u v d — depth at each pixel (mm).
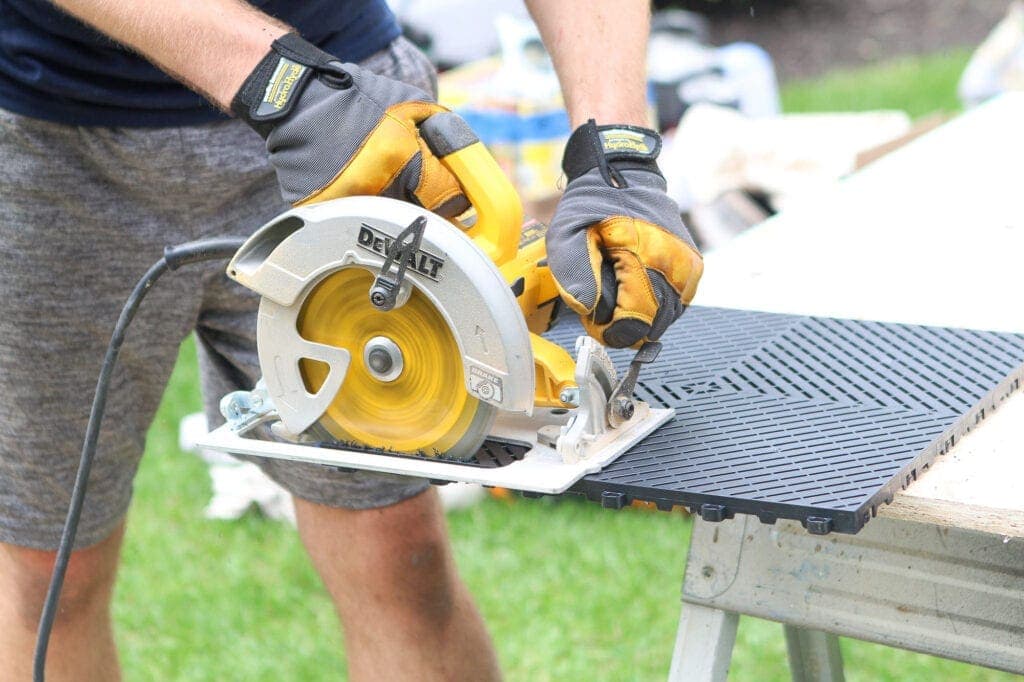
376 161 2527
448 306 2455
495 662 3920
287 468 3668
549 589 6238
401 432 2650
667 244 2592
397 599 3748
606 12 3176
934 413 2768
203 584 6426
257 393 2840
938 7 16297
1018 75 9273
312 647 5898
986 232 3943
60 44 3143
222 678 5695
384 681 3828
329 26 3516
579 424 2512
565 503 6980
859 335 3287
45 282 3357
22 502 3543
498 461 2594
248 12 2717
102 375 2957
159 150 3342
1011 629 2781
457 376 2559
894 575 2912
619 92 3039
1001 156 4645
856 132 7945
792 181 7762
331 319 2641
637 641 5816
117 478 3678
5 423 3465
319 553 3818
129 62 3215
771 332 3342
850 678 5531
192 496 7230
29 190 3279
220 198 3498
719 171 7871
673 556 6449
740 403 2885
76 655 3752
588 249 2559
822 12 16406
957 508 2447
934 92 13266
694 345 3293
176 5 2627
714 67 9102
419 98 2635
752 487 2398
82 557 3662
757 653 5793
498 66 7605
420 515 3740
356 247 2496
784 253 3973
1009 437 2734
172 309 3539
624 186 2670
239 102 2605
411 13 8578
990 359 3076
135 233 3422
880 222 4148
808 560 3010
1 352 3396
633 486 2432
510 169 7301
